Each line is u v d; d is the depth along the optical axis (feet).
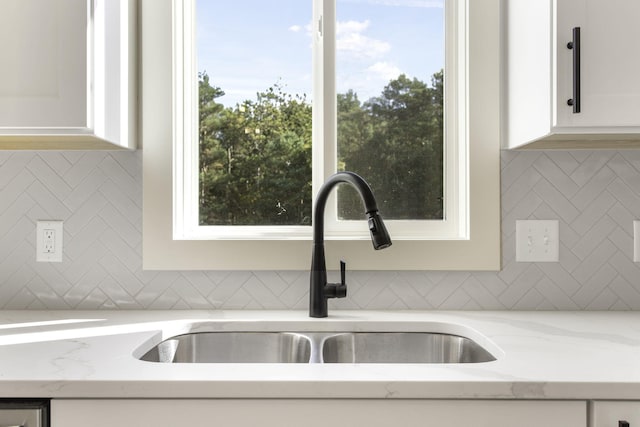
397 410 3.11
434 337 4.68
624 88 4.09
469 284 5.26
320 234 4.83
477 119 5.20
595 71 4.09
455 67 5.53
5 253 5.23
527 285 5.25
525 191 5.24
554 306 5.24
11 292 5.23
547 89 4.17
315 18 5.49
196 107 5.53
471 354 4.37
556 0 4.07
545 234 5.23
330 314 4.99
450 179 5.53
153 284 5.25
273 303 5.25
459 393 3.04
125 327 4.41
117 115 4.72
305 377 3.10
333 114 5.49
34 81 4.16
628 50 4.08
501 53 5.25
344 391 3.05
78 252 5.24
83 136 4.28
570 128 4.12
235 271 5.26
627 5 4.08
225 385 3.06
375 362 4.67
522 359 3.47
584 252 5.24
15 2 4.15
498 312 5.12
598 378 3.09
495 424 3.11
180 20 5.41
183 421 3.11
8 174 5.21
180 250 5.17
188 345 4.65
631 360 3.44
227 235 5.50
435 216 5.54
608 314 5.03
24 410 3.08
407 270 5.23
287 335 4.71
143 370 3.23
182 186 5.45
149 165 5.17
